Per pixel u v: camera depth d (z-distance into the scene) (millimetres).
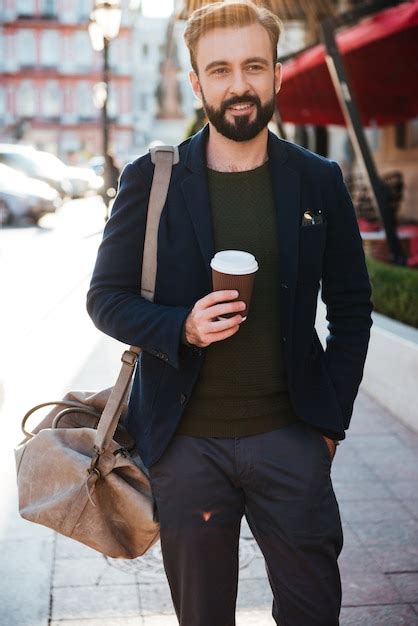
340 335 2195
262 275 2010
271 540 2059
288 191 2020
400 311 6055
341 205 2135
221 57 1911
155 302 2037
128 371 2082
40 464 2082
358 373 2189
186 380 1994
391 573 3318
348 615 3018
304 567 2039
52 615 2965
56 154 59562
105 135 17141
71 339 7566
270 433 2035
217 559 2066
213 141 2051
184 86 60812
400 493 4105
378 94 11297
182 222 2010
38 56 58562
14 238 16469
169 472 2029
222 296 1773
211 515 2035
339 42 7934
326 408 2092
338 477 4320
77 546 3502
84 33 58500
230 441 2018
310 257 2049
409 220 11680
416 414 4984
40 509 2045
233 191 2021
